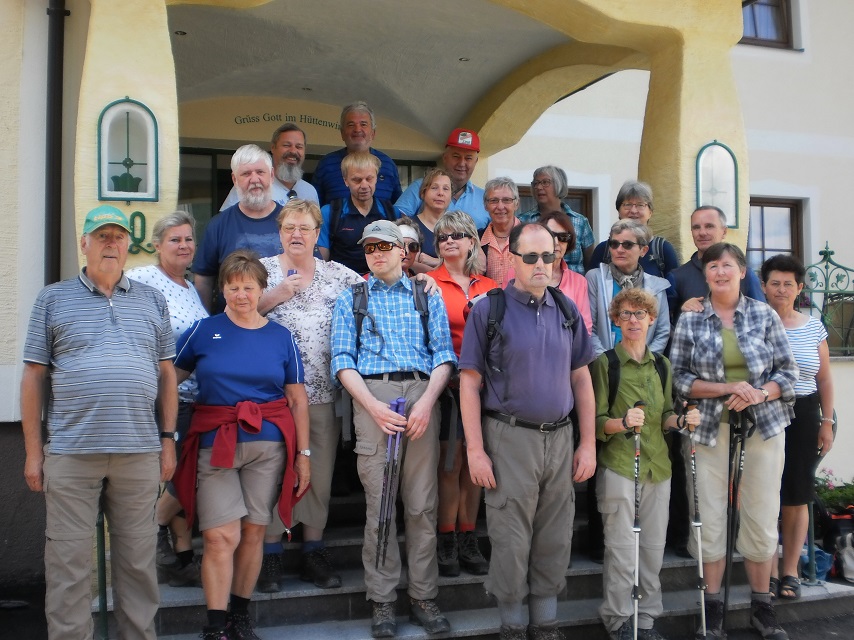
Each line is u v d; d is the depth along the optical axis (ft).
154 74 13.92
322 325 12.80
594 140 29.09
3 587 15.51
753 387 13.07
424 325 12.56
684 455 13.83
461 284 14.10
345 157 16.97
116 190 13.69
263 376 11.57
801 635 14.11
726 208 17.52
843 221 31.45
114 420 10.32
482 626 12.60
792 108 30.89
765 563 13.60
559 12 16.83
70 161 16.33
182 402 12.57
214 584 11.19
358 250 16.03
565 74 21.07
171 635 12.29
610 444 12.93
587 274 15.26
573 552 15.26
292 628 12.57
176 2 14.34
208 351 11.61
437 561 13.39
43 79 16.25
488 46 20.58
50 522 10.33
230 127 23.11
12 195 16.05
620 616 12.64
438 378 12.18
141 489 10.66
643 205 16.20
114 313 10.61
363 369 12.24
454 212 14.10
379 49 20.62
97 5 13.75
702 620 12.89
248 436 11.41
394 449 11.87
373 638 12.10
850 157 31.60
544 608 12.19
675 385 13.53
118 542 10.70
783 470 14.67
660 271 16.01
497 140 23.86
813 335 14.51
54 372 10.41
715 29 17.47
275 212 14.26
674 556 14.94
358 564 14.20
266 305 12.48
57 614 10.27
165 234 12.69
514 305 12.03
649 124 18.28
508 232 16.08
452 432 12.61
